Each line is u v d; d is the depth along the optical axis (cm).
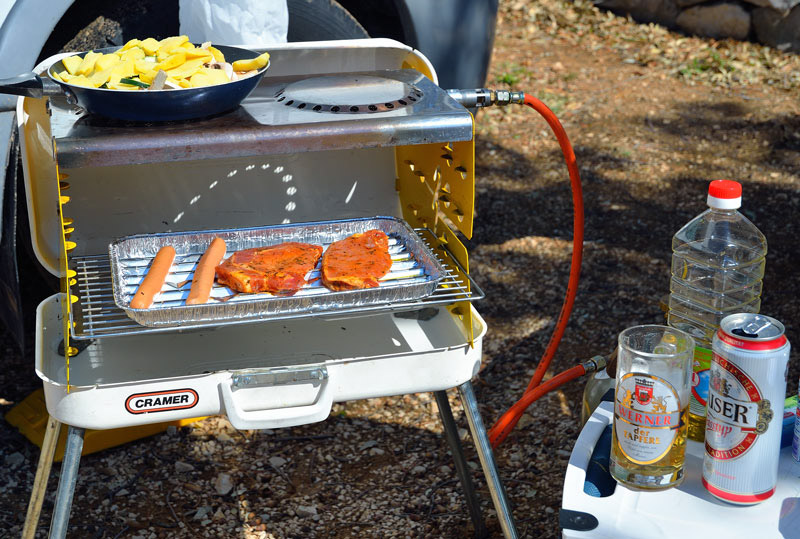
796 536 128
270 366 165
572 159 204
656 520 132
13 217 204
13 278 209
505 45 637
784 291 332
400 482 237
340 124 156
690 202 414
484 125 504
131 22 235
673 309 180
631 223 396
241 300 164
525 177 443
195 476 239
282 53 194
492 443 199
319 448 252
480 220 399
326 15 243
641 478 138
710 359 148
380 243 185
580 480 142
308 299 156
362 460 246
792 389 234
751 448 130
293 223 201
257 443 254
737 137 484
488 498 229
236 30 208
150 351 178
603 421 157
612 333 307
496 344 304
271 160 204
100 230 196
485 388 279
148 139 148
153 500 229
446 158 179
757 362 126
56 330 176
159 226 201
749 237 180
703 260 179
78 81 156
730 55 601
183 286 174
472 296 160
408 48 194
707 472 137
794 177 434
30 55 203
